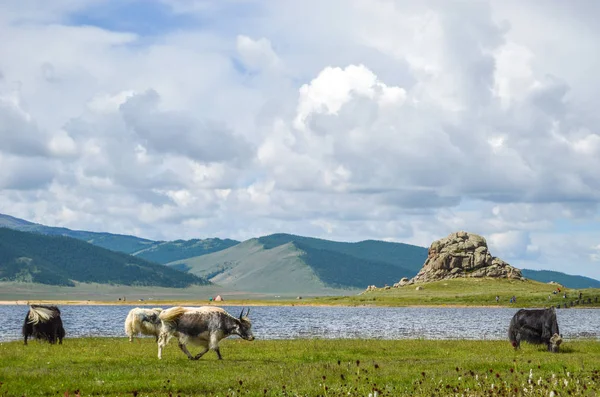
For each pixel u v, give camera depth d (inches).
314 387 819.4
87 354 1236.5
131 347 1425.9
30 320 1483.8
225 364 1093.1
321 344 1581.0
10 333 2421.3
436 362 1154.0
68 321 3683.6
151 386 831.1
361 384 853.2
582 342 1748.3
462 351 1417.3
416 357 1285.7
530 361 1130.7
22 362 1086.4
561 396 733.9
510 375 922.7
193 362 1114.7
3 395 768.9
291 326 3166.8
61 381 856.9
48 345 1449.3
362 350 1418.6
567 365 1067.9
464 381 866.8
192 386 832.9
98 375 912.9
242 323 1204.5
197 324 1175.6
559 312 5959.6
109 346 1446.9
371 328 2994.6
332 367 1024.9
